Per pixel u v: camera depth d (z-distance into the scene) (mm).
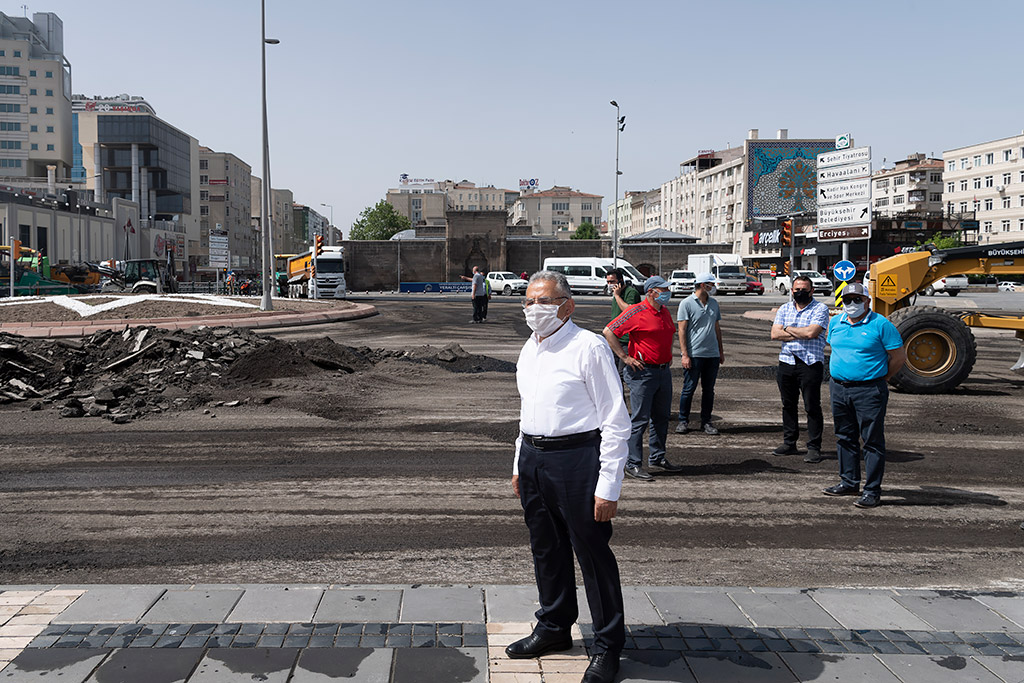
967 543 5219
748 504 6074
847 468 6320
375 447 7977
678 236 70000
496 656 3346
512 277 52594
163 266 41438
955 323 11492
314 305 27125
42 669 3156
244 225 157125
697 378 8797
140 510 5801
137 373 11398
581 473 3223
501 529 5426
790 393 7754
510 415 9695
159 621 3615
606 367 3221
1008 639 3584
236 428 8828
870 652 3443
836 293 10938
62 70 129750
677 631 3627
